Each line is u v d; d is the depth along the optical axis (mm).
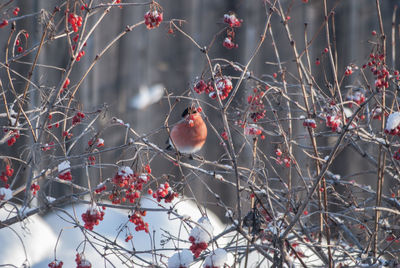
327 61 15070
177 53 17797
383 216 9648
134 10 17359
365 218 9133
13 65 12555
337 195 9367
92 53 16000
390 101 10242
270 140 11695
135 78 17203
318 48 16266
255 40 16766
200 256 7758
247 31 16891
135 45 17344
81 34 7250
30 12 13156
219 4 17703
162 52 17766
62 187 13359
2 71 12328
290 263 7113
